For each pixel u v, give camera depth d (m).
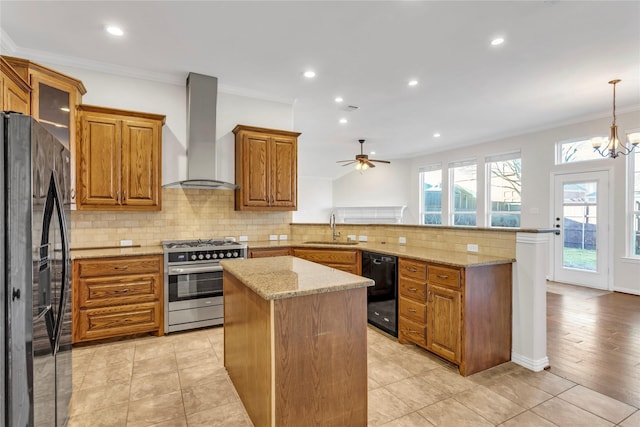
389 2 2.43
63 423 1.79
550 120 5.52
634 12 2.53
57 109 2.95
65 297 1.83
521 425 1.93
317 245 3.83
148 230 3.73
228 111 4.13
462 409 2.08
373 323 3.48
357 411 1.80
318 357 1.69
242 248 3.62
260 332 1.75
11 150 1.26
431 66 3.50
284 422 1.61
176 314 3.30
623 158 4.92
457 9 2.51
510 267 2.71
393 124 5.79
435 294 2.69
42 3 2.42
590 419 1.98
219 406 2.12
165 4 2.44
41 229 1.41
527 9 2.50
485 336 2.56
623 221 4.93
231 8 2.50
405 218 8.97
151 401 2.17
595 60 3.35
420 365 2.66
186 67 3.53
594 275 5.25
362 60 3.36
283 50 3.16
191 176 3.70
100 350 2.93
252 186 3.96
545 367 2.59
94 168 3.17
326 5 2.46
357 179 9.30
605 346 3.01
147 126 3.41
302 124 5.80
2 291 1.25
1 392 1.25
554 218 5.75
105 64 3.43
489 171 6.98
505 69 3.57
